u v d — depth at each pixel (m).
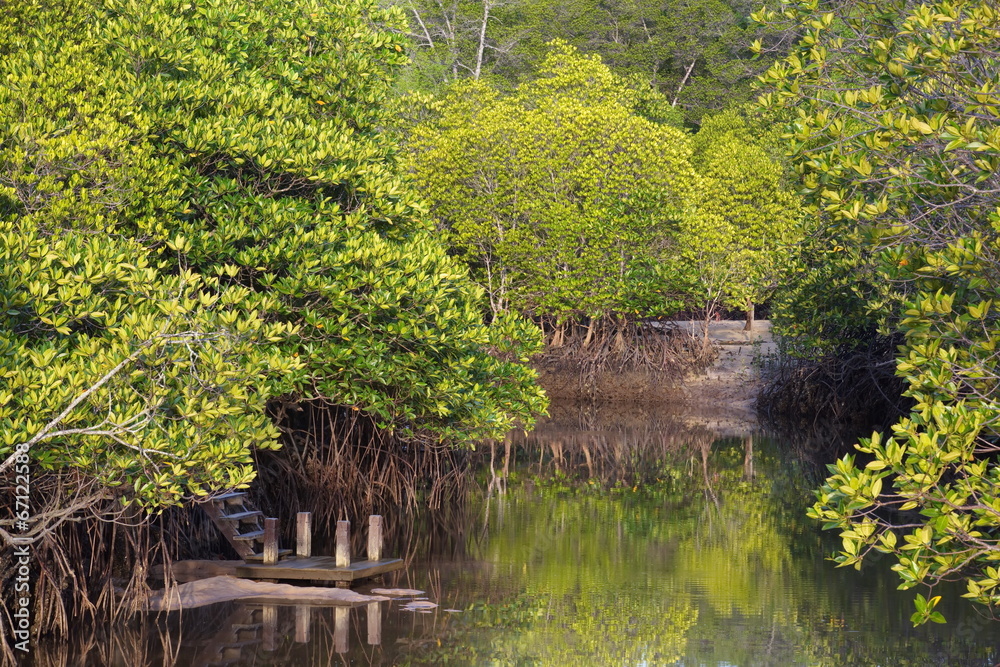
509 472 25.69
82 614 11.81
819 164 8.58
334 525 17.98
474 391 15.67
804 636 11.93
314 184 15.09
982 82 8.03
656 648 11.48
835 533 18.05
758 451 28.75
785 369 35.19
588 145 35.91
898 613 12.96
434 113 38.19
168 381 10.17
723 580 14.73
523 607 13.22
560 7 62.38
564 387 38.84
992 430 7.28
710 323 43.56
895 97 8.62
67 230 11.65
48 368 8.92
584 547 16.92
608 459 27.67
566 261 35.78
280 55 16.78
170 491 9.62
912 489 6.66
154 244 13.76
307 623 12.34
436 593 13.87
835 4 9.60
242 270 14.76
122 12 14.98
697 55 61.31
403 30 18.89
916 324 7.75
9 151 11.64
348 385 15.03
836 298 28.53
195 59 14.77
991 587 6.64
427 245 15.98
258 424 10.90
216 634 11.82
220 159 14.55
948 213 8.41
